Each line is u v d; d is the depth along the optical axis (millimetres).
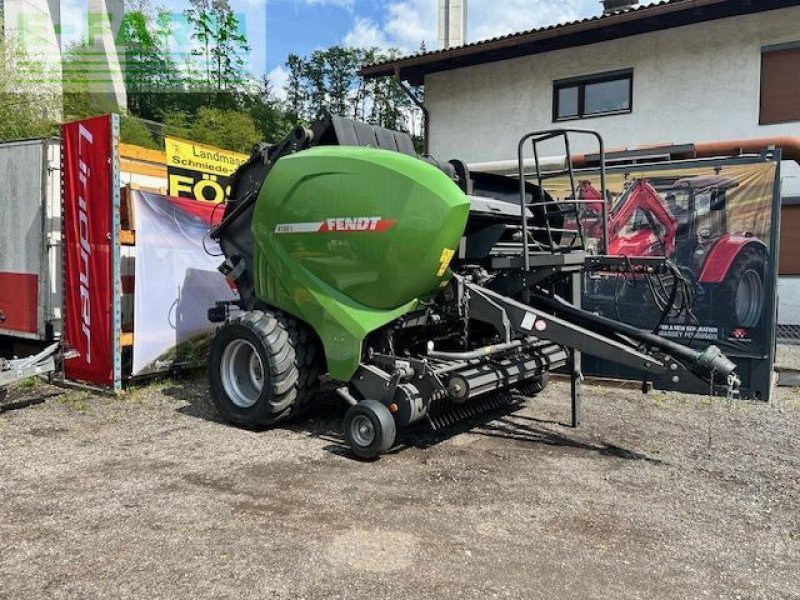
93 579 3080
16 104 13867
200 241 7703
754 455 5164
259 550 3387
